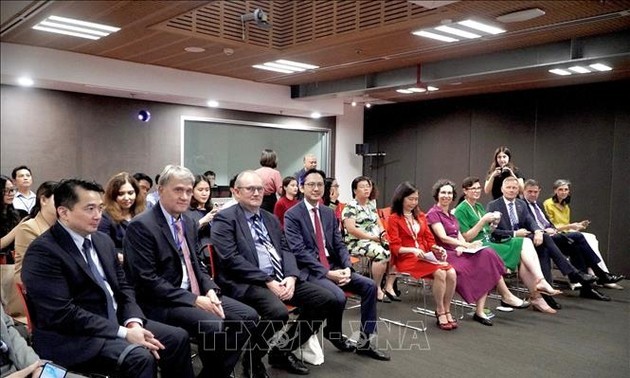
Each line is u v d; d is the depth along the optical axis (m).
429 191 8.11
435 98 7.87
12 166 5.43
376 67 5.83
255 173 3.21
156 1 3.50
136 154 6.35
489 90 6.95
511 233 4.76
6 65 4.77
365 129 8.98
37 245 2.14
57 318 2.08
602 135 6.19
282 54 5.12
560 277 6.03
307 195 3.54
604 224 6.21
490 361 3.38
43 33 4.39
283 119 7.88
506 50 4.95
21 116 5.46
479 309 4.29
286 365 3.16
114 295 2.39
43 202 2.86
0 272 2.85
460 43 4.66
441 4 3.47
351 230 4.53
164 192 2.66
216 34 4.54
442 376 3.12
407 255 4.18
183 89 6.06
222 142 7.34
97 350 2.10
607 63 4.51
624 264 6.06
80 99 5.87
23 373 1.94
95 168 6.01
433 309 4.66
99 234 2.45
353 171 8.88
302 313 3.18
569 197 5.86
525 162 6.95
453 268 4.10
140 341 2.18
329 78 6.54
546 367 3.29
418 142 8.26
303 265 3.39
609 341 3.80
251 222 3.20
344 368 3.23
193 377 2.41
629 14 3.74
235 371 3.12
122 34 4.38
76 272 2.18
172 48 4.91
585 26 4.07
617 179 6.08
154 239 2.59
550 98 6.67
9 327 2.18
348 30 4.37
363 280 3.47
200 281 2.80
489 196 7.30
